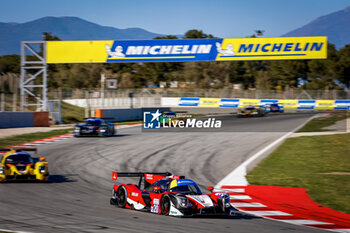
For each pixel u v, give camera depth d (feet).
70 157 277.64
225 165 262.26
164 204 133.08
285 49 439.22
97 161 265.34
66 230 108.68
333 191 190.70
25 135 391.45
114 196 152.66
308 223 133.08
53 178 211.00
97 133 388.78
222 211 132.16
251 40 444.96
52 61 495.00
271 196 180.86
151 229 111.65
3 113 441.27
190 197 130.21
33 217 126.00
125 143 352.69
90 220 123.03
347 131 423.23
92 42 476.13
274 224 128.67
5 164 194.70
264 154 305.12
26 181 200.54
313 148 328.70
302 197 179.01
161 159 279.28
